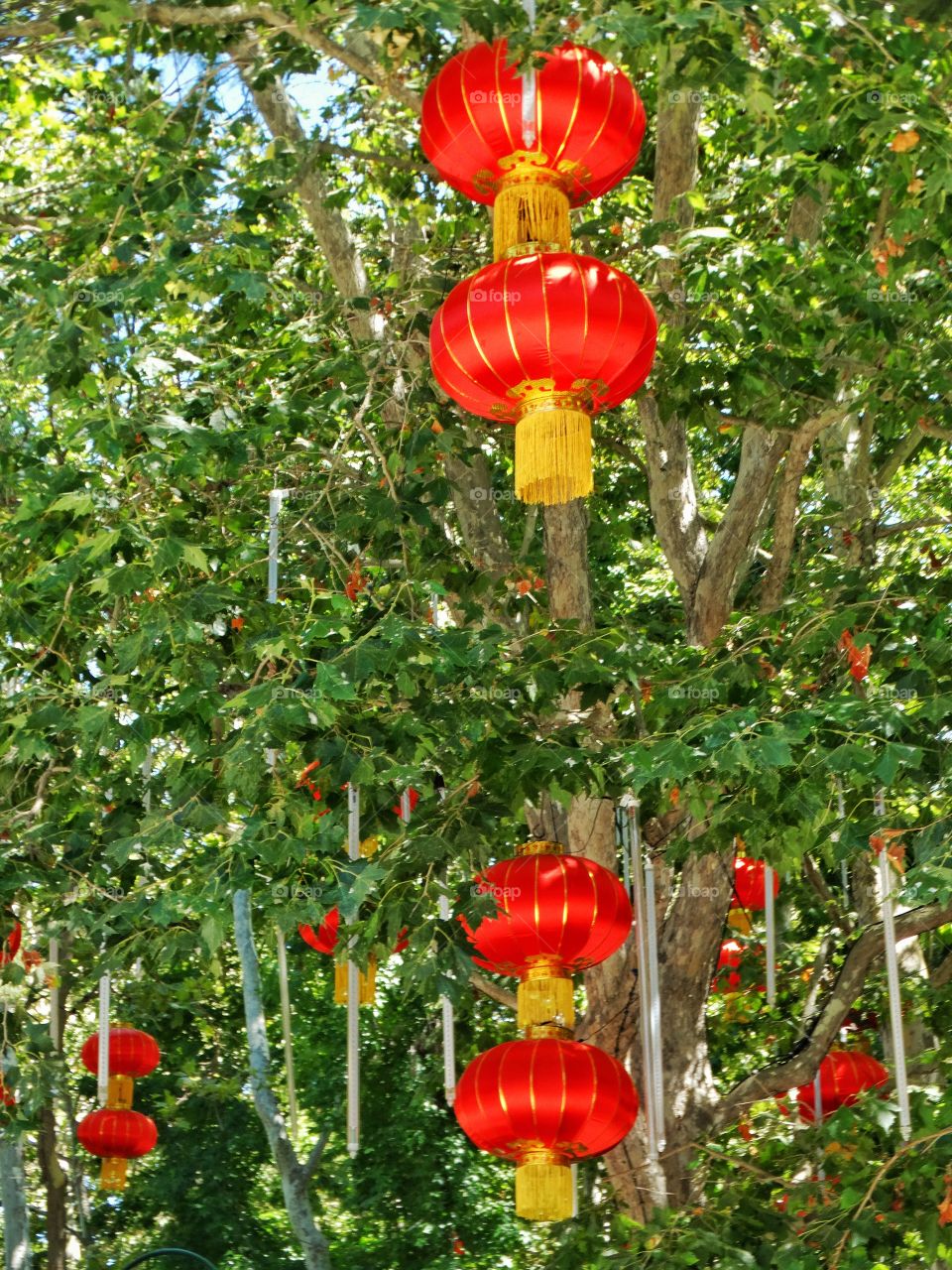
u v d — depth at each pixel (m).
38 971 8.79
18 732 7.22
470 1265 15.08
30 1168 17.02
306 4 6.66
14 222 8.73
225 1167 16.64
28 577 7.07
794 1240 7.58
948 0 6.74
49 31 7.15
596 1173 9.80
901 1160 7.71
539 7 6.30
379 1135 15.41
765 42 7.32
